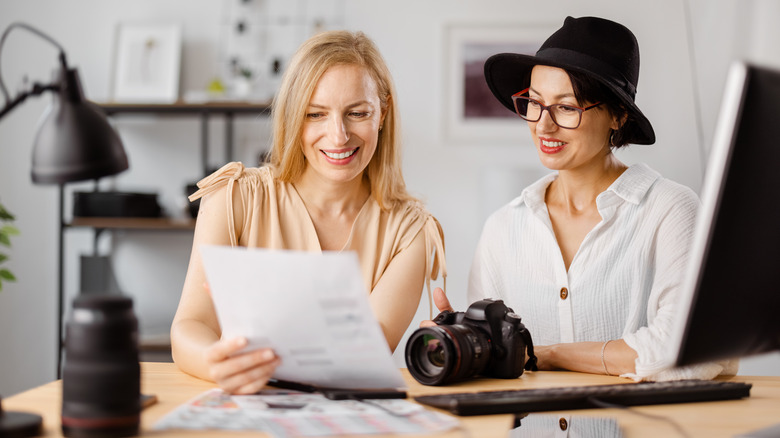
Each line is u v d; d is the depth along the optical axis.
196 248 1.43
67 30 3.60
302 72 1.43
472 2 3.58
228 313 0.99
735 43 3.26
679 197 1.56
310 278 0.91
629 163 3.55
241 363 1.00
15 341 3.59
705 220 0.83
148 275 3.55
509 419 0.93
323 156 1.45
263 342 1.00
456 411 0.94
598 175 1.64
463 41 3.59
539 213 1.67
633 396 1.03
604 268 1.59
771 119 0.83
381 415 0.92
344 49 1.44
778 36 3.09
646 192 1.59
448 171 3.59
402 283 1.49
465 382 1.20
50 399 1.01
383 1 3.59
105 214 3.20
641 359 1.28
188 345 1.19
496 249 1.74
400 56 3.59
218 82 3.39
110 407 0.81
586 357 1.33
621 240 1.58
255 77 3.59
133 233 3.56
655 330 1.33
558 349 1.37
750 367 3.12
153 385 1.13
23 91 0.87
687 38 3.51
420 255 1.54
